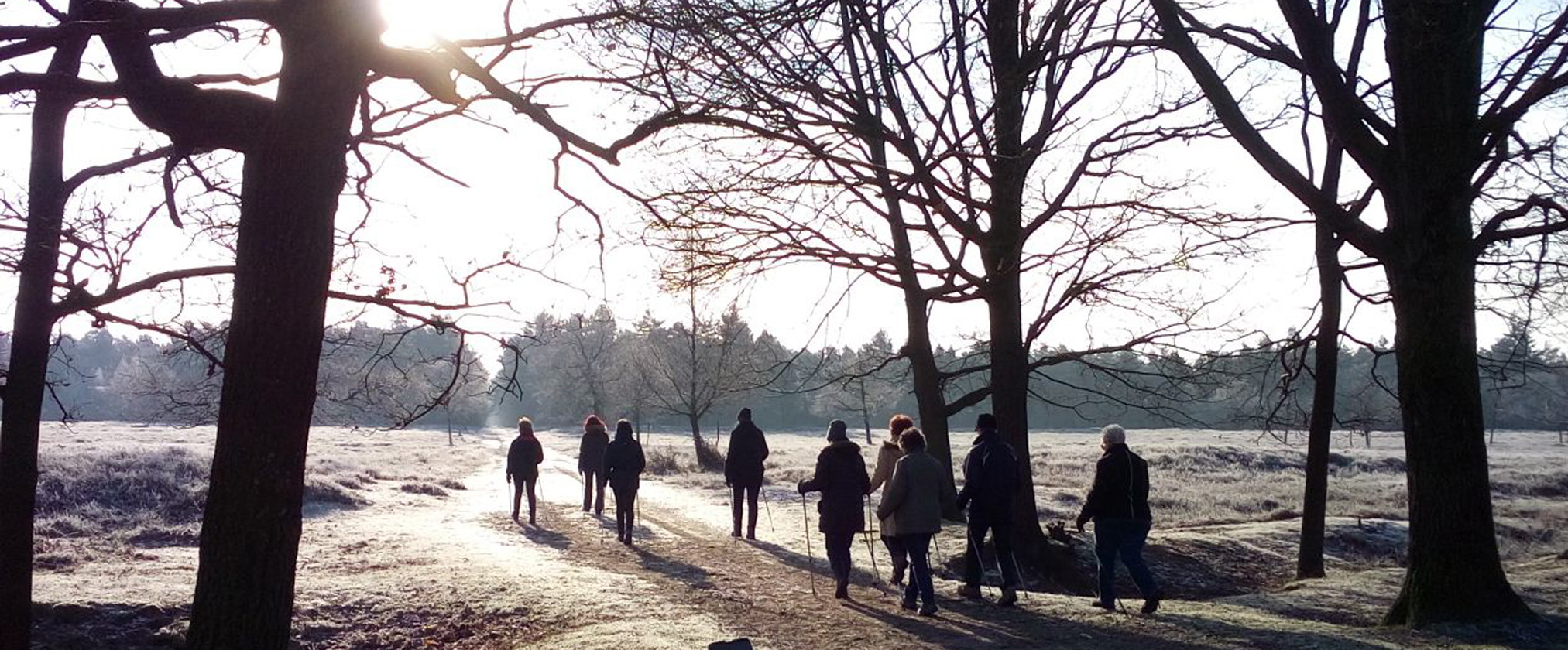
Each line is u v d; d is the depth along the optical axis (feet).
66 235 21.31
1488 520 29.86
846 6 26.53
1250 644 27.35
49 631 31.30
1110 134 40.42
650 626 31.14
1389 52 30.99
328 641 31.60
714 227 38.24
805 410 313.53
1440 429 29.91
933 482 32.99
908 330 59.31
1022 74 33.22
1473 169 29.68
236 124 17.28
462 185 20.68
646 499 80.18
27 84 15.80
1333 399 48.32
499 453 188.14
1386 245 31.04
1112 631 29.40
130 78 17.10
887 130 21.59
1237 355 49.73
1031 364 46.42
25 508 21.75
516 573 41.34
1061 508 79.92
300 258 15.48
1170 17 32.83
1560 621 29.27
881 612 33.22
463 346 22.61
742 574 42.01
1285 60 32.89
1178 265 43.98
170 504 61.31
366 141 20.38
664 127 18.48
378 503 72.64
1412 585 30.40
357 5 15.90
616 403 161.27
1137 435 240.94
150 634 31.99
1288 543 62.59
